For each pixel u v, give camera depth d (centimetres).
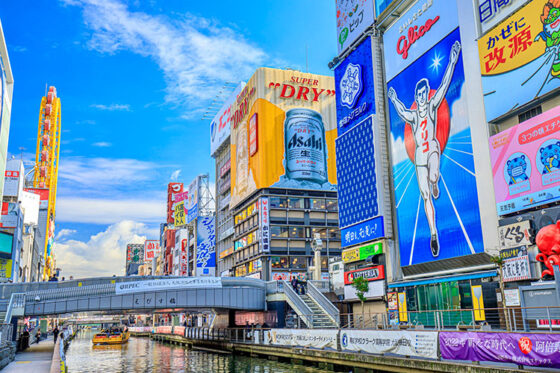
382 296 6084
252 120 11919
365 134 6794
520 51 4381
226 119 14788
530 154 4175
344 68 7494
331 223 11588
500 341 2405
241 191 12469
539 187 4069
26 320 8838
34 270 13975
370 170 6619
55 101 19312
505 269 4281
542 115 4097
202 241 15412
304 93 12000
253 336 5325
